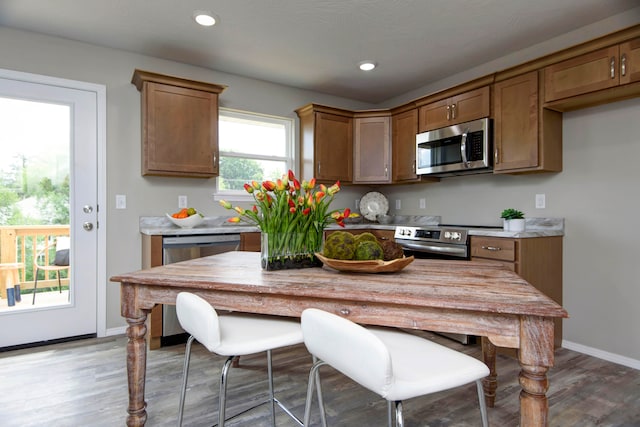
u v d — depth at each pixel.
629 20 2.42
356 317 1.18
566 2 2.31
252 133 3.79
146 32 2.72
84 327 2.88
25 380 2.12
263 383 2.12
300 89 3.98
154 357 2.49
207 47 2.97
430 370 1.08
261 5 2.36
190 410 1.82
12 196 2.67
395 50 3.02
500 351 2.59
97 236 2.93
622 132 2.45
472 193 3.45
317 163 3.76
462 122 3.13
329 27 2.65
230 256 2.05
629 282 2.42
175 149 3.00
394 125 3.86
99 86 2.94
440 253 2.99
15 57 2.66
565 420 1.75
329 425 1.71
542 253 2.60
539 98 2.61
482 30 2.68
